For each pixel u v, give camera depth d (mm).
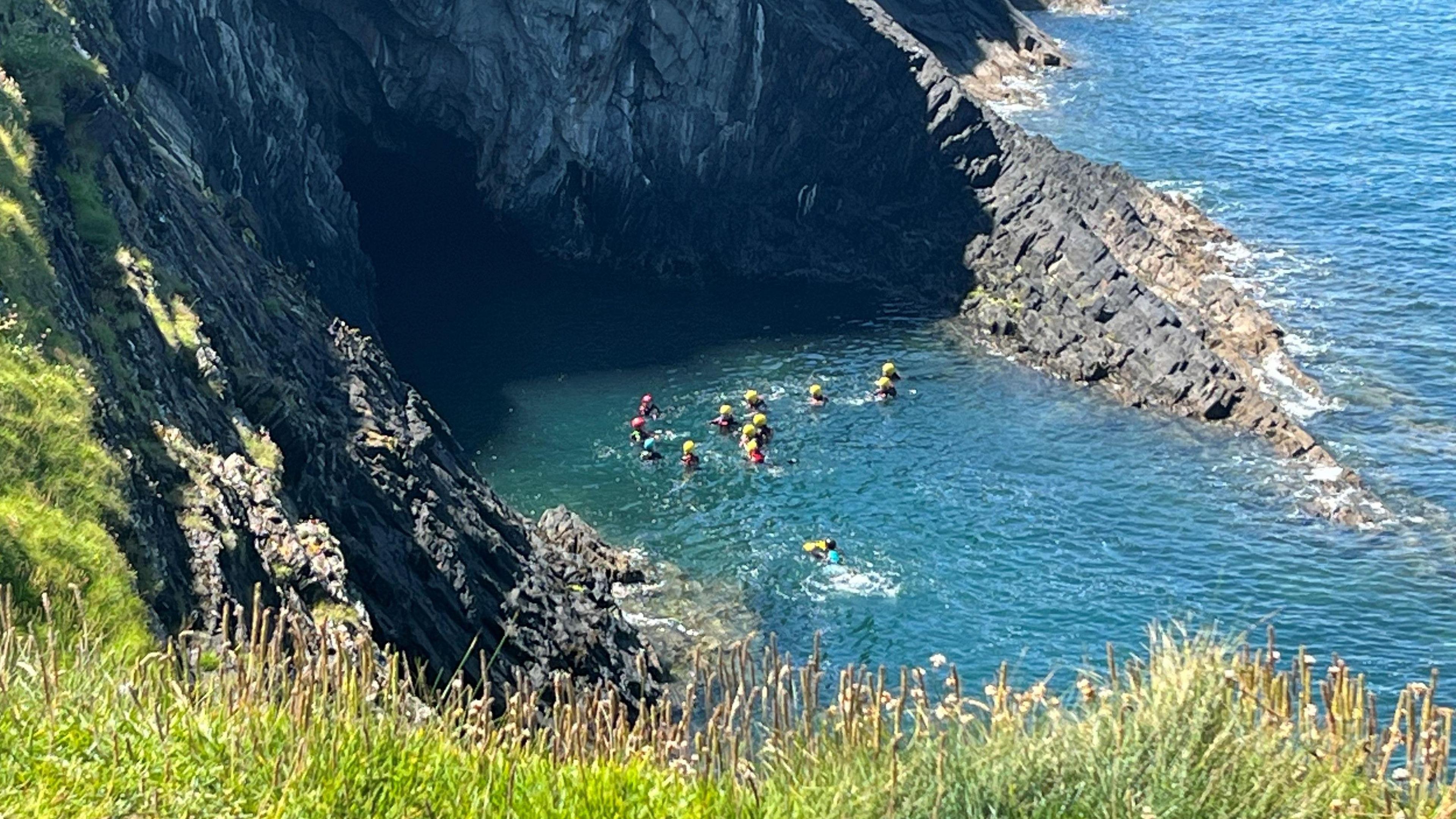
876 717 16078
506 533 54188
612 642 50125
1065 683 50406
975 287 88625
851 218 96312
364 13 88375
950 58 131625
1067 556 60000
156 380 39906
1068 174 94562
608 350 82375
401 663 25938
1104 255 83688
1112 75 132625
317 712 15500
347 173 95375
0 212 38844
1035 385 77312
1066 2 154125
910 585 57969
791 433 71688
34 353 33562
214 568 31469
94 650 17969
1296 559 59562
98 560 26719
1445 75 129250
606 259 95688
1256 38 143375
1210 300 84188
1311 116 119312
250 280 57031
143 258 46750
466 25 89500
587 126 93062
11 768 14383
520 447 70375
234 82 75562
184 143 66562
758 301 90125
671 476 67562
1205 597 56750
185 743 14961
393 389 60156
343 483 45438
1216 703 15219
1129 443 70250
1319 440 70562
